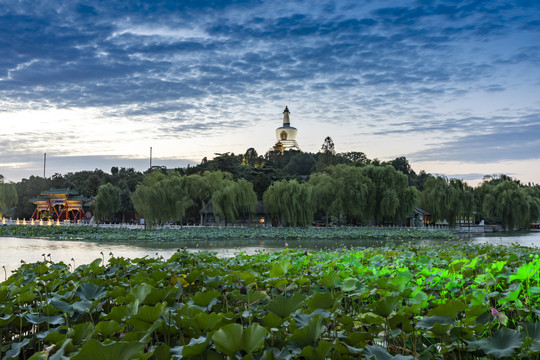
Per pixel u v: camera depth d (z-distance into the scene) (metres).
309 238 40.03
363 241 37.22
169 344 4.01
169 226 54.16
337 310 4.75
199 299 4.58
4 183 70.19
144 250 25.86
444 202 56.03
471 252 13.20
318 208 62.72
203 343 3.05
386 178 56.97
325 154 100.25
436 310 3.84
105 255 21.75
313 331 3.41
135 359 2.64
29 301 5.34
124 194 76.88
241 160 110.00
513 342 3.31
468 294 5.50
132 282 6.07
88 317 5.11
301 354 3.17
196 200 65.31
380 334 5.20
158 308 3.63
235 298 5.35
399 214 56.91
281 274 6.00
